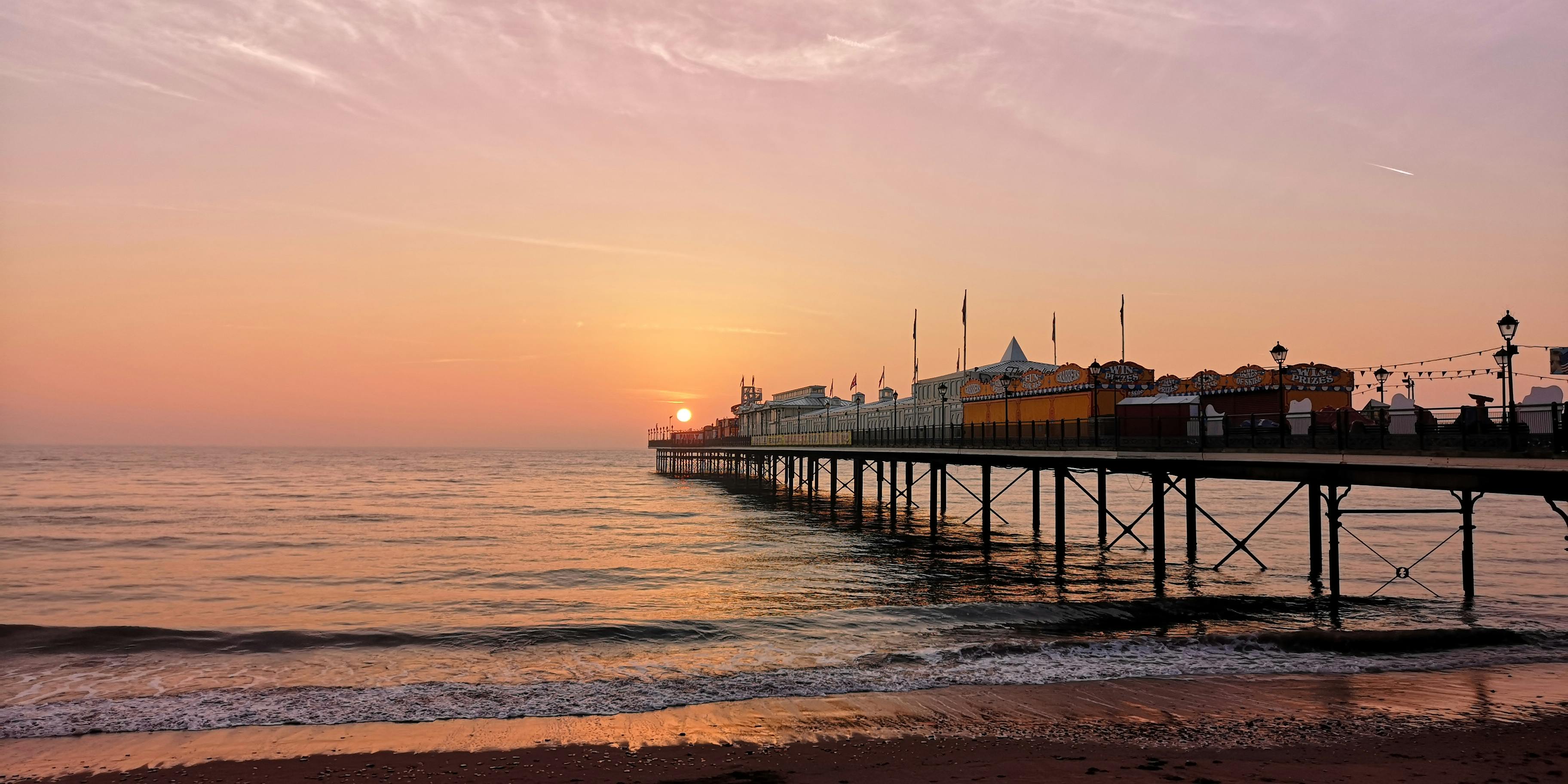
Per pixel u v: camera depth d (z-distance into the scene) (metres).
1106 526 38.16
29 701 13.95
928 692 14.05
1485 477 15.84
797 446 63.62
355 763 11.09
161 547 38.19
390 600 24.44
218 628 19.84
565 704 13.60
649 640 18.41
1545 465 14.76
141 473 124.81
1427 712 12.79
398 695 14.05
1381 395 29.62
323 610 22.86
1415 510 22.69
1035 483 39.25
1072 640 17.31
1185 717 12.68
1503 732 11.84
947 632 18.70
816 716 12.88
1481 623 19.50
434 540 41.25
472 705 13.52
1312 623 19.45
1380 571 28.56
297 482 103.62
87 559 34.06
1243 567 29.39
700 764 10.92
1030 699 13.64
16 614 22.41
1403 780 10.05
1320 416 30.06
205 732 12.29
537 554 35.44
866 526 47.22
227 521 51.38
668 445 141.12
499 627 19.50
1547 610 21.09
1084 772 10.41
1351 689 14.02
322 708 13.40
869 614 20.62
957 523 48.19
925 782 10.17
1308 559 31.62
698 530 46.59
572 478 126.00
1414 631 17.28
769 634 18.83
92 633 18.39
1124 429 28.92
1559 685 14.27
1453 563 30.67
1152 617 20.06
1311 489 25.75
